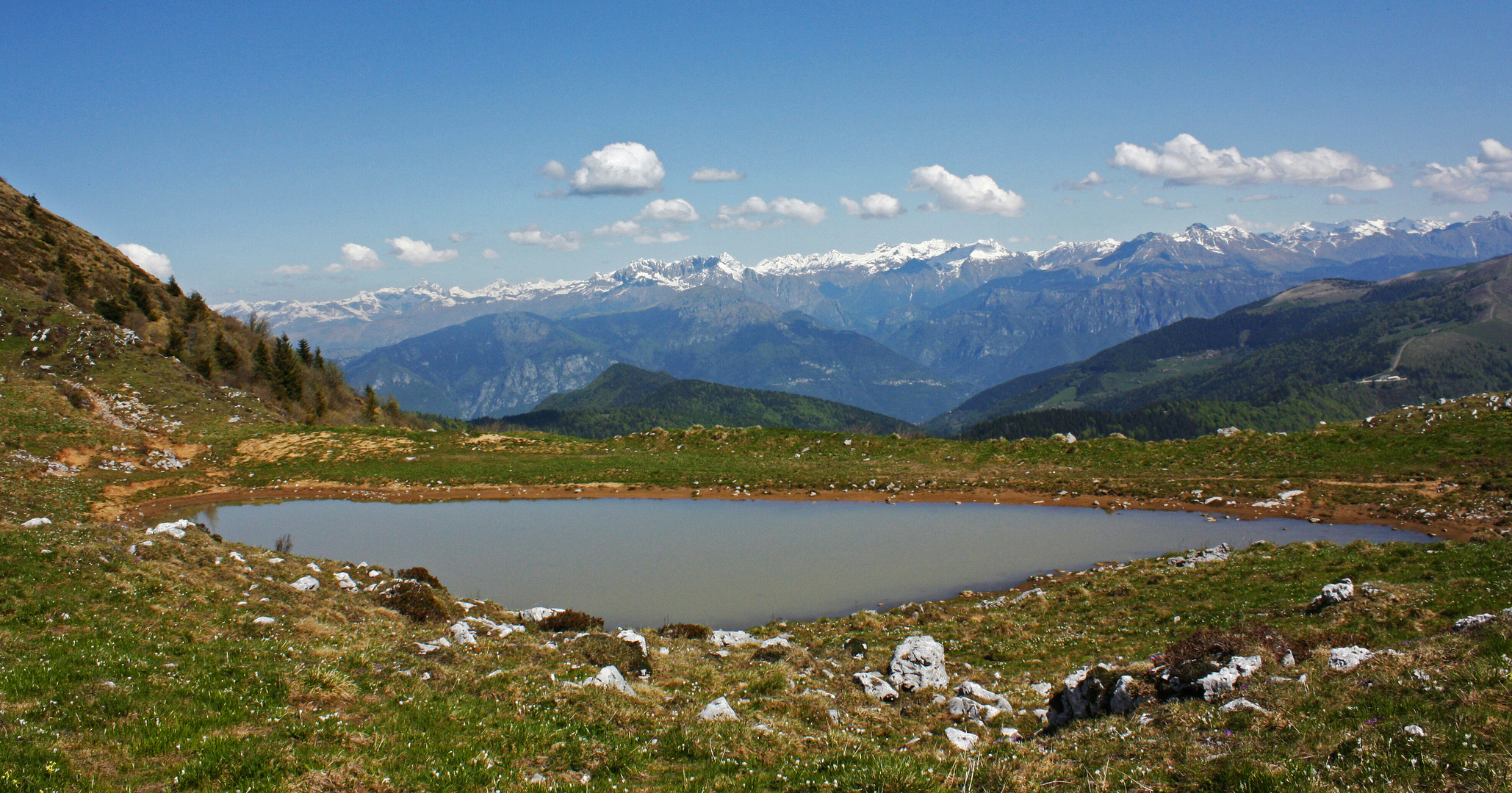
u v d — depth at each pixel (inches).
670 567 1879.9
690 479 3016.7
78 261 5221.5
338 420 5211.6
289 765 517.0
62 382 3403.1
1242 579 1350.9
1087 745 622.5
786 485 2913.4
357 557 1996.8
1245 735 566.3
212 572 1119.0
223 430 3508.9
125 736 542.6
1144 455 3031.5
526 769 578.6
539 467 3213.6
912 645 979.9
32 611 823.7
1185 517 2331.4
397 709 677.3
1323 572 1304.1
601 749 617.9
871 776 554.3
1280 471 2655.0
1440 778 441.7
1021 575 1785.2
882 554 1987.0
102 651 716.0
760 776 576.1
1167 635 1109.1
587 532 2292.1
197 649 769.6
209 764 506.3
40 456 2839.6
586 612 1536.7
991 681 985.5
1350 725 537.3
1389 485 2379.4
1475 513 2048.5
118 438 3147.1
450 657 876.6
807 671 967.6
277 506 2728.8
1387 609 960.9
